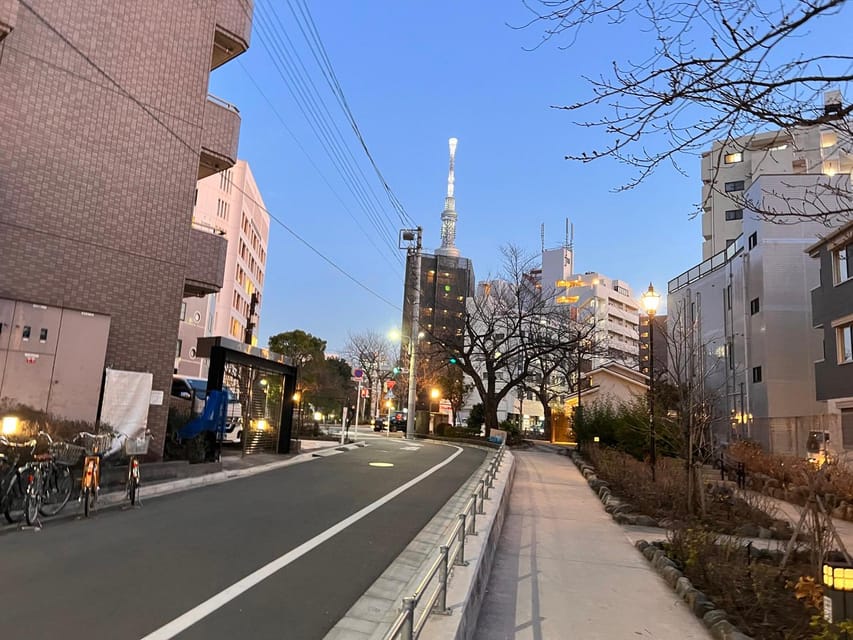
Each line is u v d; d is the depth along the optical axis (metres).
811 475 8.85
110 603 5.05
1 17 10.97
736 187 46.34
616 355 70.25
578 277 80.69
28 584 5.45
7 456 8.20
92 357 13.12
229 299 51.34
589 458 23.30
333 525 8.84
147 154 14.88
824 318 22.98
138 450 13.74
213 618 4.86
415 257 39.00
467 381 66.75
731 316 34.50
